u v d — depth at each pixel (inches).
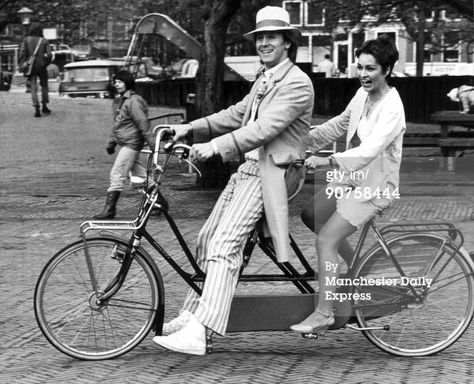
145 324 257.4
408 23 1253.7
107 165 792.3
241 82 877.2
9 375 246.8
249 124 246.8
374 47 248.8
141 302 256.8
